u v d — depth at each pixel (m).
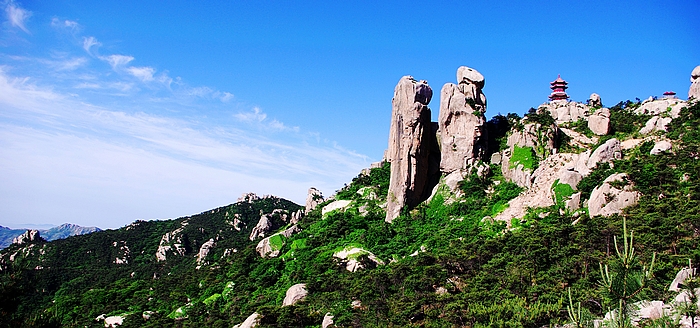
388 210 115.44
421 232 104.94
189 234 197.38
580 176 94.62
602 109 121.88
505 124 123.69
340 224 114.38
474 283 72.69
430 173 118.31
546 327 55.88
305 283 91.56
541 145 111.00
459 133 116.75
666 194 83.44
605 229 73.00
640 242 67.88
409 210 113.75
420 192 115.38
